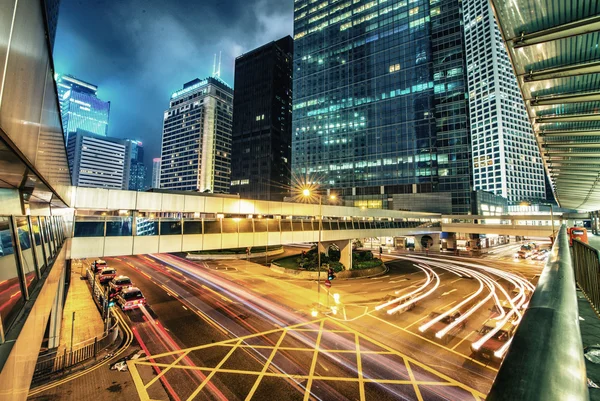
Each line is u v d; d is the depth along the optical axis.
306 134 100.69
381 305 25.19
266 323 20.91
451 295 28.97
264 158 131.12
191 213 22.38
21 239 6.32
